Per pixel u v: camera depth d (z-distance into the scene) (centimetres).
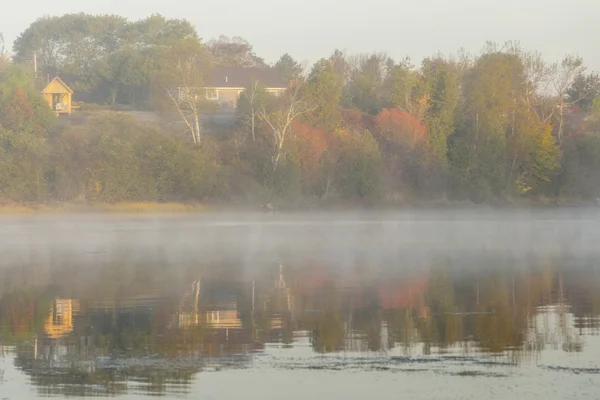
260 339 3388
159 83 14312
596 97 17525
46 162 12619
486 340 3334
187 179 13138
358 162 14175
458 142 15562
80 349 3231
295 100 14388
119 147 12681
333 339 3378
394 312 4009
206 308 4166
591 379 2744
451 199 15138
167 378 2825
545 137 15675
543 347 3194
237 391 2666
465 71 17075
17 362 3041
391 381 2747
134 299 4488
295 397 2608
